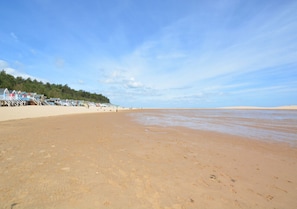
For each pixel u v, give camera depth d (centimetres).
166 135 1106
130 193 378
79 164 538
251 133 1255
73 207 319
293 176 502
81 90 12850
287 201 371
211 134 1191
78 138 944
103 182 422
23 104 4519
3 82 6116
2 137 952
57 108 3806
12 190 370
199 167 552
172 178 463
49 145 770
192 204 347
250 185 439
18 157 591
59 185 397
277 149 813
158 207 331
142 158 621
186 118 2734
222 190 408
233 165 580
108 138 962
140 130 1309
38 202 329
